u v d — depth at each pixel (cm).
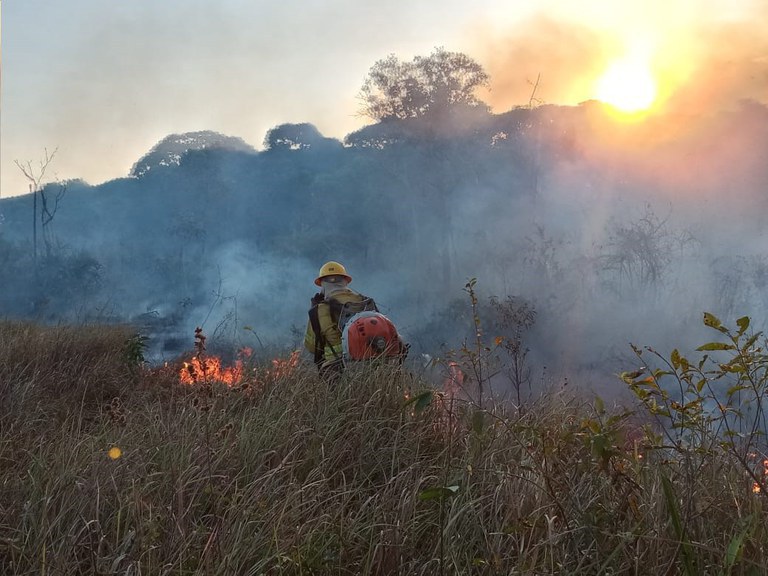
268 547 276
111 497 320
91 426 513
